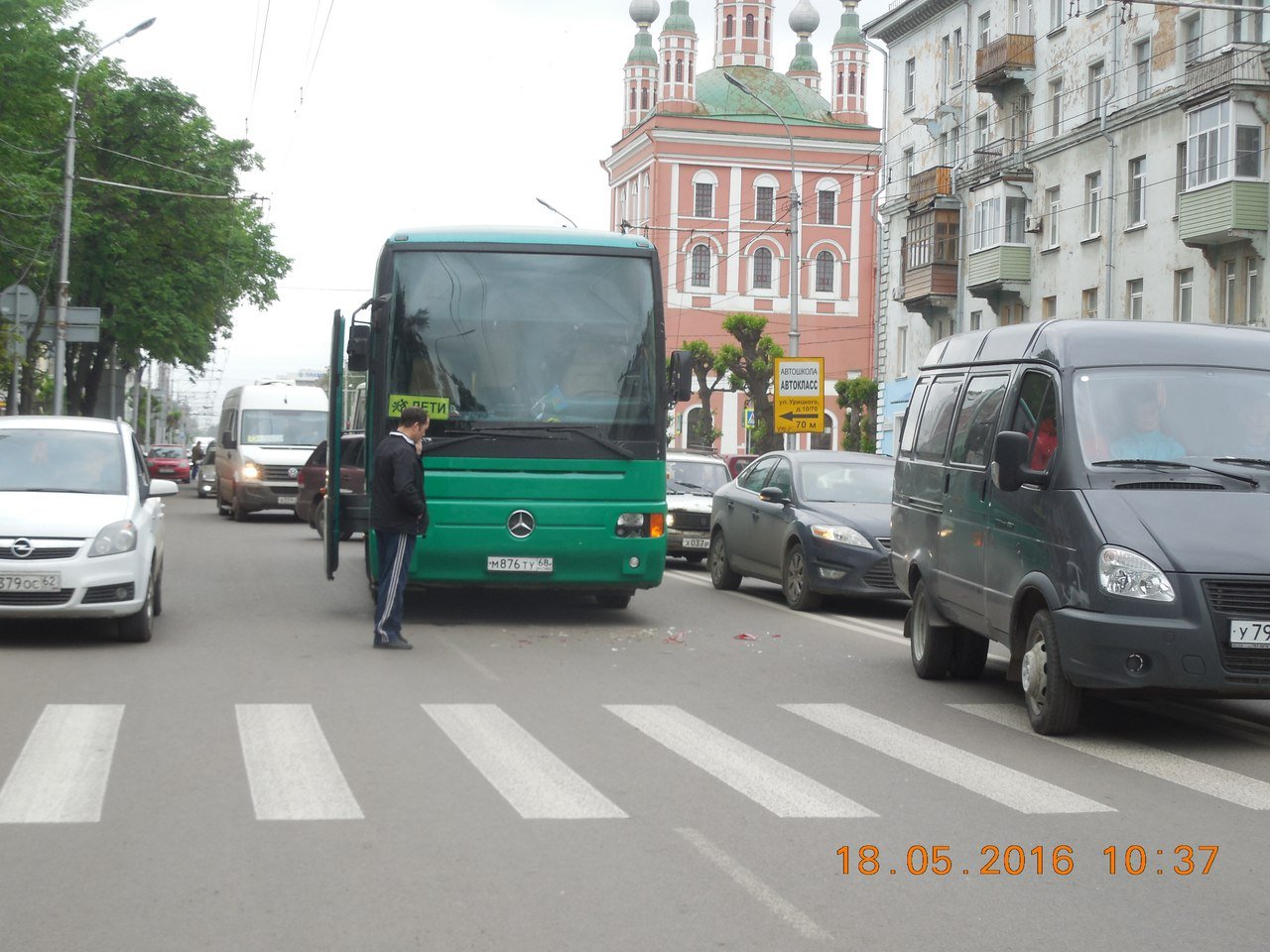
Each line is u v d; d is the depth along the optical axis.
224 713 9.42
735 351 69.94
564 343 14.48
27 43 39.00
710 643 13.80
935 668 11.61
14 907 5.32
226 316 58.38
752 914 5.37
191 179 51.16
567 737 8.86
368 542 14.68
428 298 14.39
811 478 17.83
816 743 8.86
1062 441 9.48
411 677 11.19
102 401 60.47
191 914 5.27
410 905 5.41
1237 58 36.34
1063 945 5.09
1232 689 8.53
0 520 12.05
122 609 12.27
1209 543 8.69
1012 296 47.75
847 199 95.50
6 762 7.83
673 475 24.84
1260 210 35.84
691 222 93.94
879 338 58.41
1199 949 5.07
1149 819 7.05
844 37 104.06
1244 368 9.97
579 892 5.60
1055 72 45.69
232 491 34.22
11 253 39.59
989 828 6.80
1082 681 8.80
